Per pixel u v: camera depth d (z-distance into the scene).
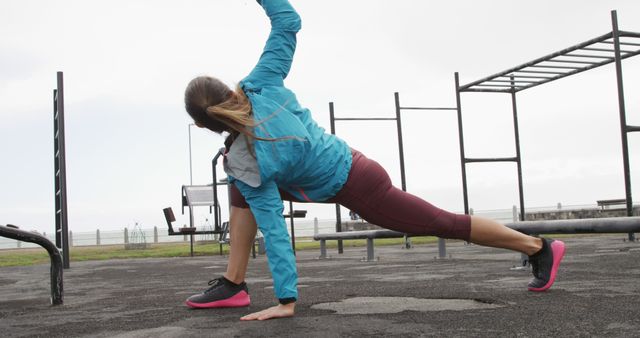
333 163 2.69
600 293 3.10
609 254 6.13
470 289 3.52
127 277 6.03
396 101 11.39
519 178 11.26
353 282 4.36
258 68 2.71
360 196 2.76
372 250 7.38
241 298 3.13
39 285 5.46
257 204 2.65
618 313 2.47
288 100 2.68
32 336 2.52
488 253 7.69
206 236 26.02
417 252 8.91
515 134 11.30
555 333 2.12
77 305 3.61
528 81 10.79
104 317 3.00
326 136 2.76
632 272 4.17
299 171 2.63
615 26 8.30
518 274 4.45
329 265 6.68
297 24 2.75
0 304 3.82
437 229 2.91
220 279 3.15
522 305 2.78
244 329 2.39
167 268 7.41
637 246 7.45
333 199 2.79
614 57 8.77
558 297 3.00
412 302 3.04
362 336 2.17
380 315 2.63
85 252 15.07
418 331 2.23
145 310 3.20
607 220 3.88
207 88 2.63
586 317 2.40
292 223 10.88
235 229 3.10
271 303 3.26
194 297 3.13
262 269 6.50
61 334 2.53
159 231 34.72
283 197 2.83
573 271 4.34
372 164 2.79
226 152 2.80
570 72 10.11
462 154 10.72
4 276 6.95
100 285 5.12
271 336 2.23
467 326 2.30
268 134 2.56
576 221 4.08
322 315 2.68
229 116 2.52
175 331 2.43
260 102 2.62
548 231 4.31
